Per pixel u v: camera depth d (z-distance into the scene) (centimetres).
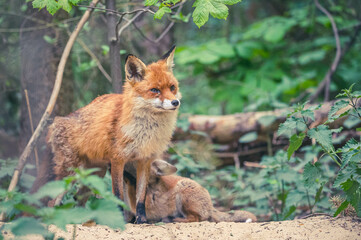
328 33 2122
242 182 1234
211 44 1883
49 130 940
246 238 688
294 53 2128
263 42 2075
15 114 1616
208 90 2461
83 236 671
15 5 1330
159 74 868
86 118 902
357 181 698
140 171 885
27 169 1106
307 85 1914
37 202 475
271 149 1400
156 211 968
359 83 1329
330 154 791
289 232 709
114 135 852
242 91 1848
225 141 1463
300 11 2039
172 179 980
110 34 1097
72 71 1309
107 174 1082
